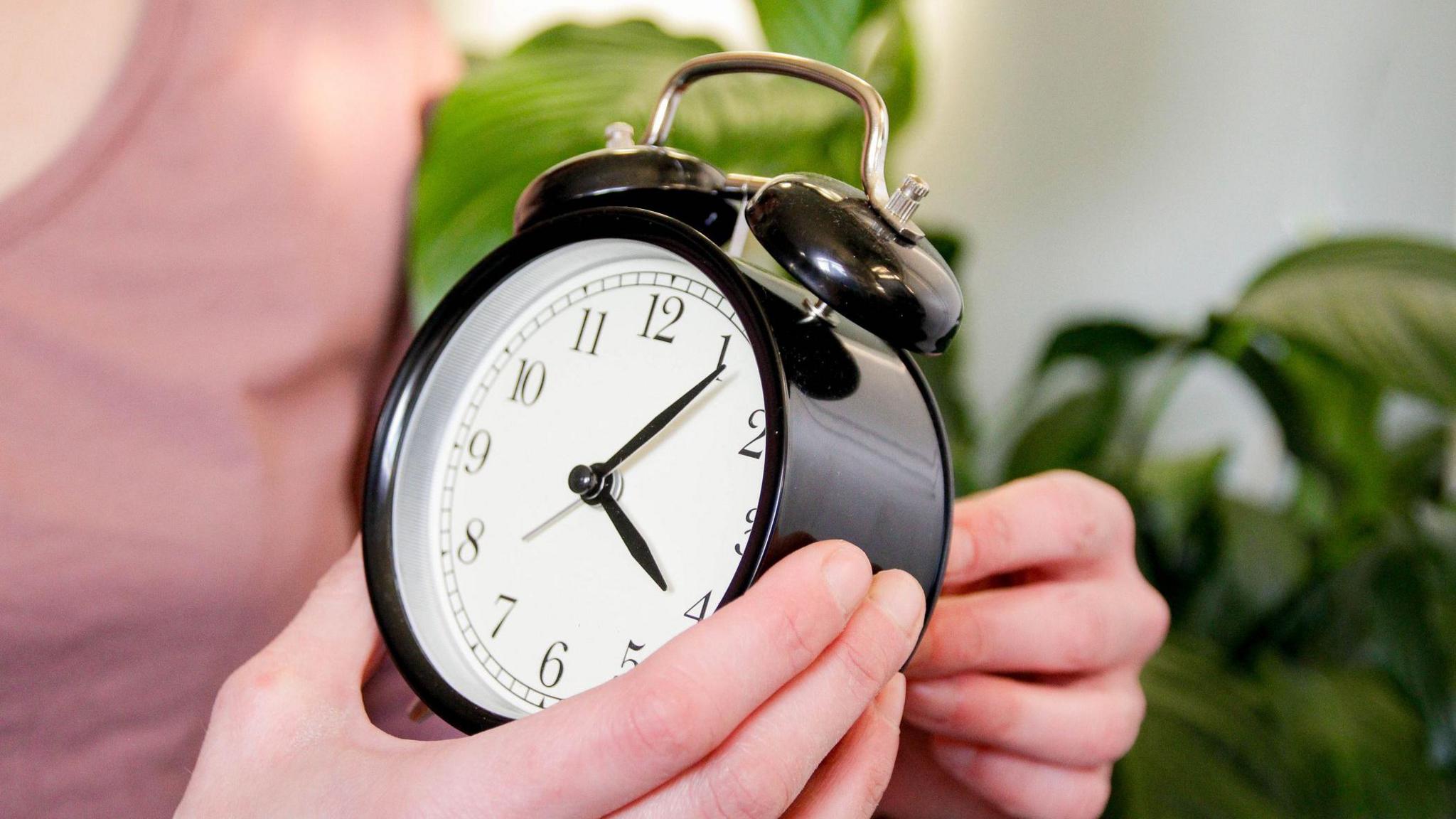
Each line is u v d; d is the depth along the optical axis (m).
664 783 0.40
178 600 0.52
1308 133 0.88
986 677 0.49
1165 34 0.91
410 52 0.60
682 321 0.44
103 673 0.51
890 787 0.54
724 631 0.39
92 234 0.52
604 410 0.44
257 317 0.54
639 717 0.38
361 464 0.58
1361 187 0.88
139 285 0.53
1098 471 0.73
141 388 0.52
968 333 0.88
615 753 0.39
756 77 0.55
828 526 0.42
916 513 0.43
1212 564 0.72
